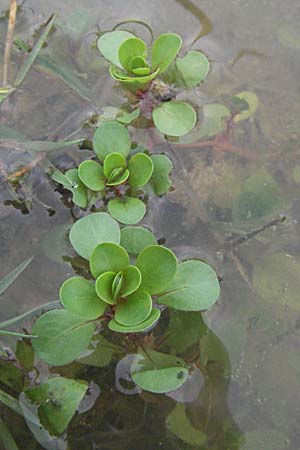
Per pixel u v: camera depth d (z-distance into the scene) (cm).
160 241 19
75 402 17
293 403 17
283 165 20
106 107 20
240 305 18
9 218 19
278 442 17
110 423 17
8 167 19
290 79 21
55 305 18
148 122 20
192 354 18
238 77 21
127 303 17
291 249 19
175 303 17
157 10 22
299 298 18
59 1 22
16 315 18
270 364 18
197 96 20
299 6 22
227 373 17
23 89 20
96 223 18
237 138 20
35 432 17
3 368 17
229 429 17
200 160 20
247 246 19
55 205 19
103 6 22
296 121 20
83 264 18
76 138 20
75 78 20
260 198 19
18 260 18
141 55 20
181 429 17
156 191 19
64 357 17
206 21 22
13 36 21
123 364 17
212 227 19
